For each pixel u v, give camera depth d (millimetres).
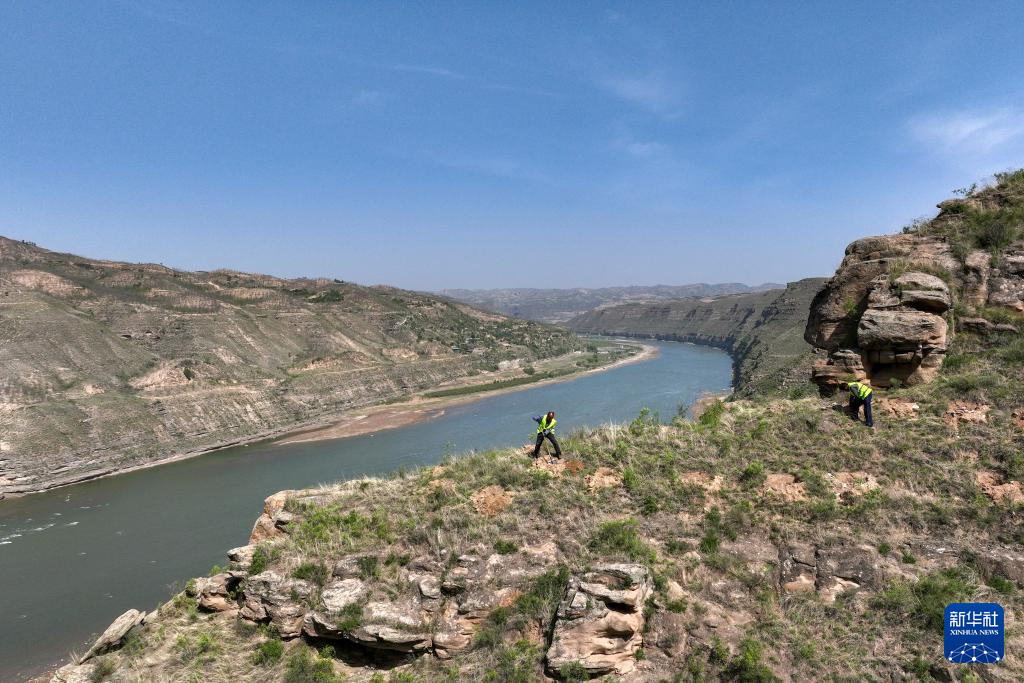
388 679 11859
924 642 10156
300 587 13664
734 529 12953
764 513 13234
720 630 11016
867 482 13461
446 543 13758
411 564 13445
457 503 15336
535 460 16828
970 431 14148
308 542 15062
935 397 15781
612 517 13836
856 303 19703
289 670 12461
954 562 11531
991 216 19656
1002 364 16172
